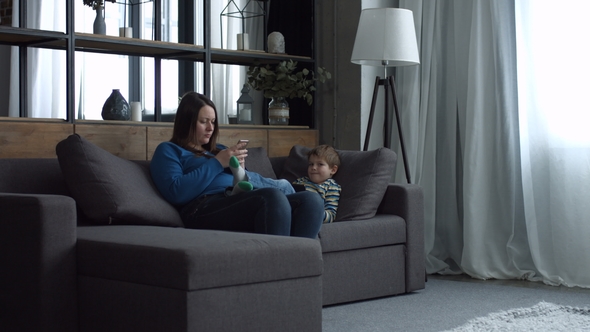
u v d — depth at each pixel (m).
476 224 3.96
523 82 3.89
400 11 3.79
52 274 2.14
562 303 3.21
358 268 3.15
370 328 2.67
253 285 2.03
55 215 2.15
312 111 4.53
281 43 4.45
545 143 3.81
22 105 3.72
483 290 3.55
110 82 4.98
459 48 4.16
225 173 3.00
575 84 3.69
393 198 3.44
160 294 1.94
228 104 4.85
